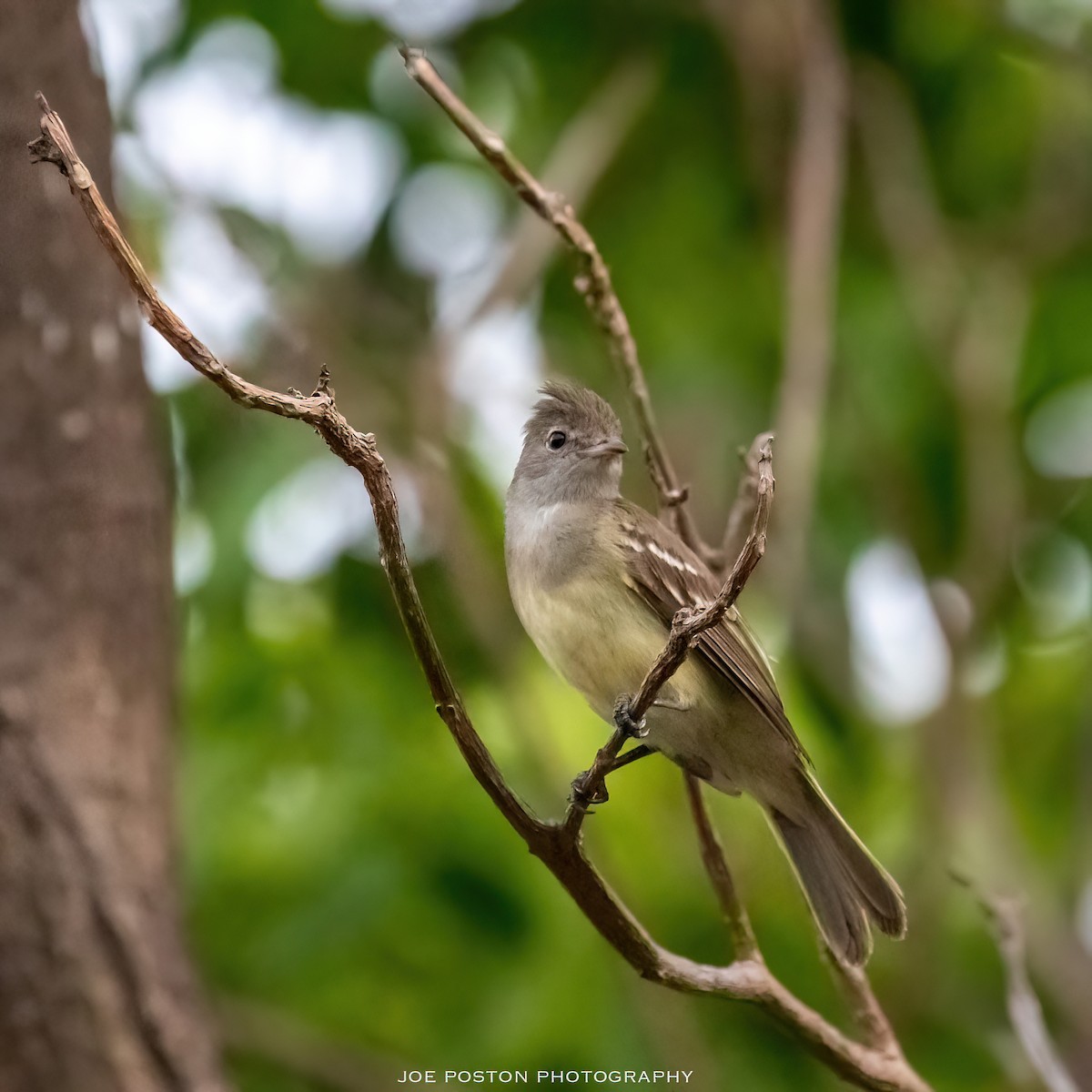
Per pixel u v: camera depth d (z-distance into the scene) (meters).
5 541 8.75
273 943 11.00
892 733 13.58
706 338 14.73
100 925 8.31
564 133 14.45
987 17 14.40
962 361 13.77
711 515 13.90
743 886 11.15
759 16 13.98
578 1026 10.65
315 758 11.52
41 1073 8.16
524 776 11.25
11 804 8.35
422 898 11.06
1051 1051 8.68
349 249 14.12
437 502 11.92
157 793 8.88
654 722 9.41
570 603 9.52
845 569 14.05
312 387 12.14
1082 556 14.65
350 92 13.84
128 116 12.66
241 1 13.52
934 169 15.39
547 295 14.77
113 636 8.86
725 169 14.97
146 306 5.61
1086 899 13.45
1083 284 15.01
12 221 8.80
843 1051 7.61
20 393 8.84
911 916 12.10
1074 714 14.19
